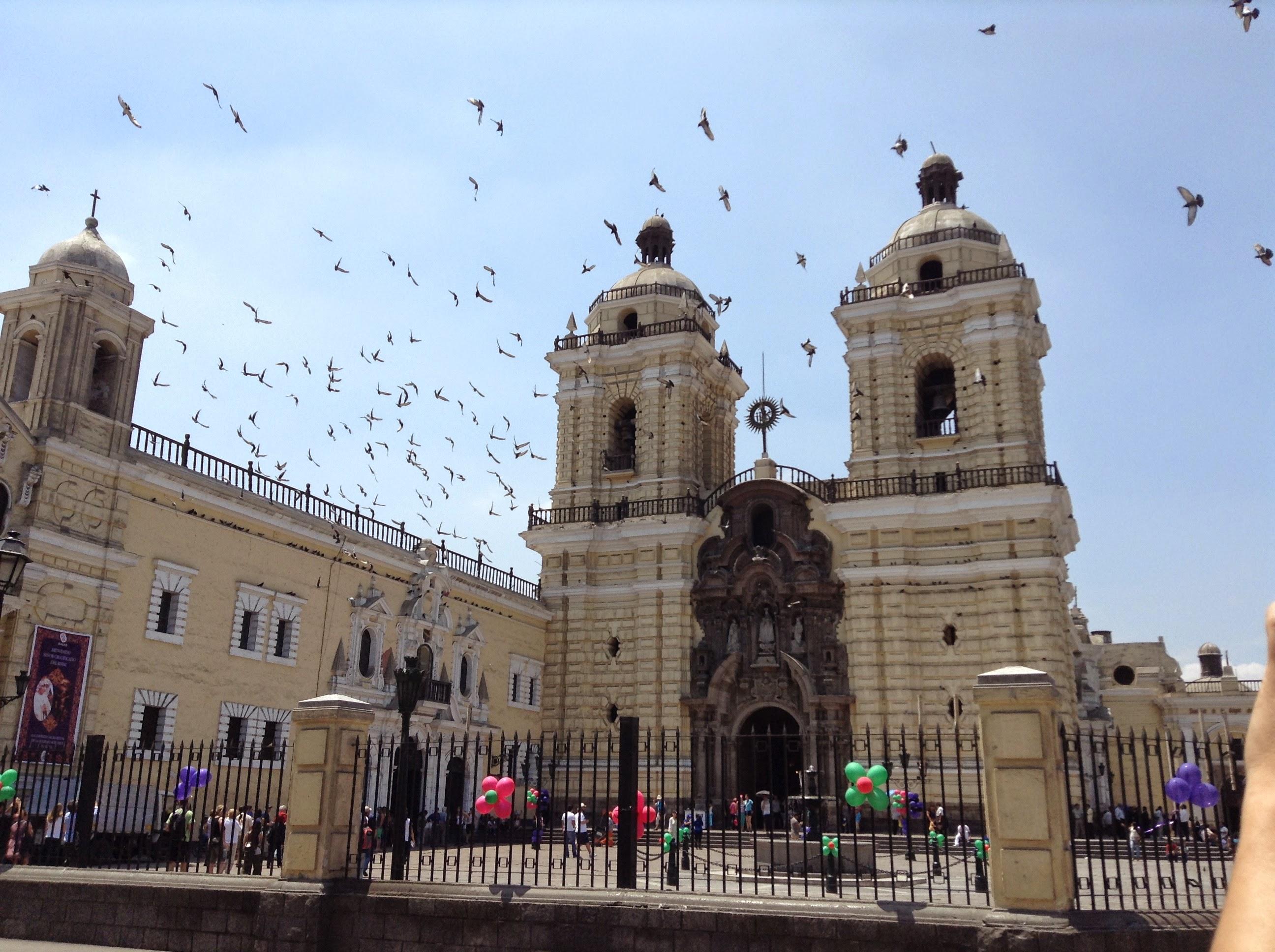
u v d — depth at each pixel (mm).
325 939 17703
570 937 16531
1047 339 53469
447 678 46656
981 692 15617
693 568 54469
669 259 64312
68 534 30438
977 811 44719
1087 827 15633
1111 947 14062
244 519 36688
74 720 29812
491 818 28609
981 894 23188
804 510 52688
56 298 32156
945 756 45906
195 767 33469
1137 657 71688
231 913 18188
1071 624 54125
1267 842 2072
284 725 37312
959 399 50875
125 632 31922
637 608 54312
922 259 53406
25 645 28766
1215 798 19938
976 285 50500
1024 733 15242
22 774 27844
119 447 32812
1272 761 2191
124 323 33719
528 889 17203
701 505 55656
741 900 16156
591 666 54688
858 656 48594
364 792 19438
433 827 20438
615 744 52594
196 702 33969
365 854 27344
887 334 52438
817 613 50469
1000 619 46594
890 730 47000
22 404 31562
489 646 50312
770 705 50500
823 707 48438
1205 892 23469
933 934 14852
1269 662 2285
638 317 60125
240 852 22047
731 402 63281
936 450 50781
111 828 29891
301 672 38438
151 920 18672
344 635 40781
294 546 38875
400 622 43781
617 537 55438
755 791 47125
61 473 30609
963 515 48469
